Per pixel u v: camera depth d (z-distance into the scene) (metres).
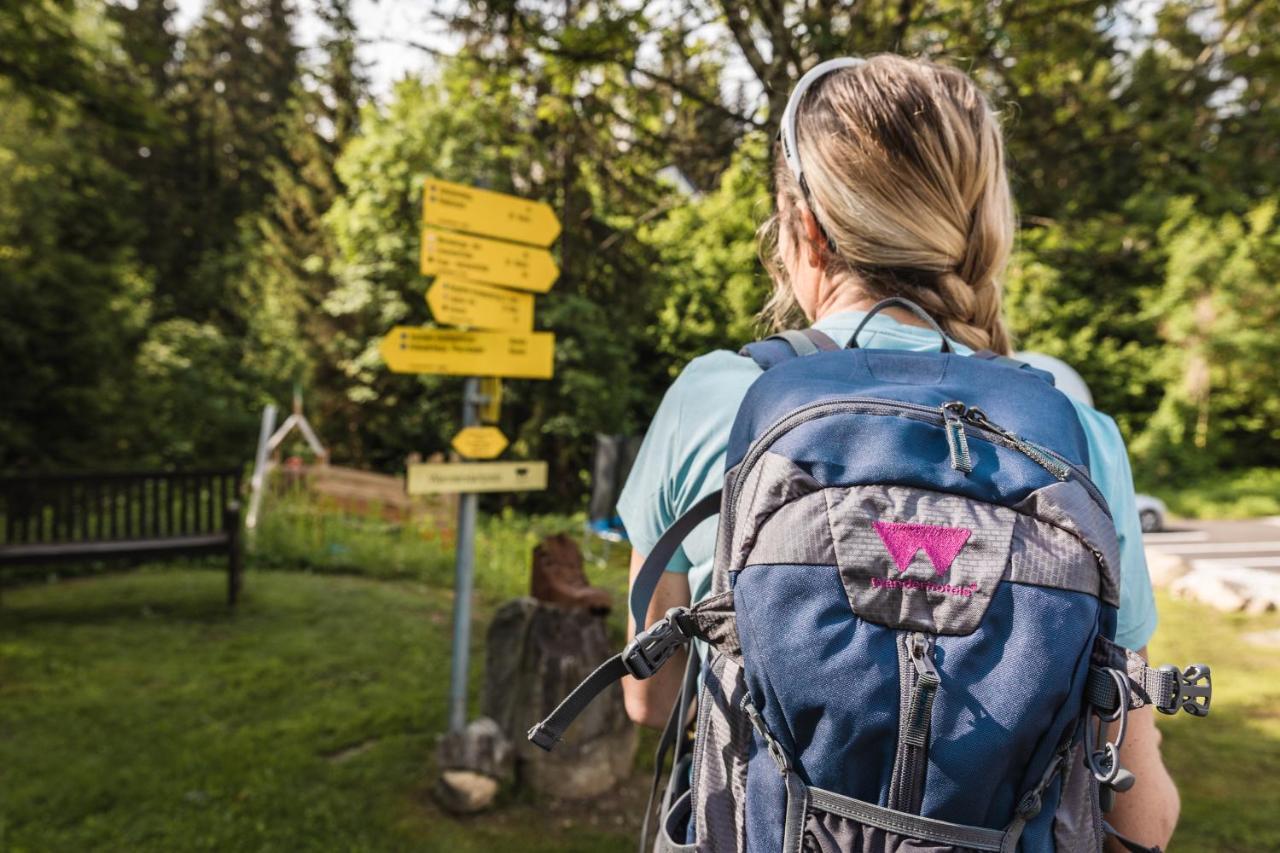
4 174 11.95
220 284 22.75
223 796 3.43
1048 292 18.25
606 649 3.66
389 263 15.39
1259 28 4.58
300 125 17.69
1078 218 5.30
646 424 16.31
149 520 8.75
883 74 0.94
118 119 6.65
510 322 3.61
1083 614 0.69
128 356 12.28
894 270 0.91
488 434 3.59
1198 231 18.20
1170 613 6.81
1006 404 0.80
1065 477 0.75
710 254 15.53
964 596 0.69
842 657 0.68
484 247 3.48
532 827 3.32
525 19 4.20
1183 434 19.12
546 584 3.75
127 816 3.26
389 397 16.50
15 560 5.77
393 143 15.01
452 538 8.66
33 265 11.23
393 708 4.40
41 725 4.08
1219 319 18.11
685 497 0.88
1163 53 5.20
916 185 0.89
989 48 4.13
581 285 13.14
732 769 0.76
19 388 10.57
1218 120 4.94
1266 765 3.91
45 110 6.55
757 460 0.78
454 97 5.36
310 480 9.93
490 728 3.60
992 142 0.95
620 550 9.50
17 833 3.11
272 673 4.95
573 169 7.59
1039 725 0.66
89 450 11.27
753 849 0.72
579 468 15.10
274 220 22.86
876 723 0.67
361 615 6.31
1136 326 19.59
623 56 4.21
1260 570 10.27
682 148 5.18
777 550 0.72
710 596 0.78
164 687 4.66
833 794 0.69
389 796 3.48
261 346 18.12
